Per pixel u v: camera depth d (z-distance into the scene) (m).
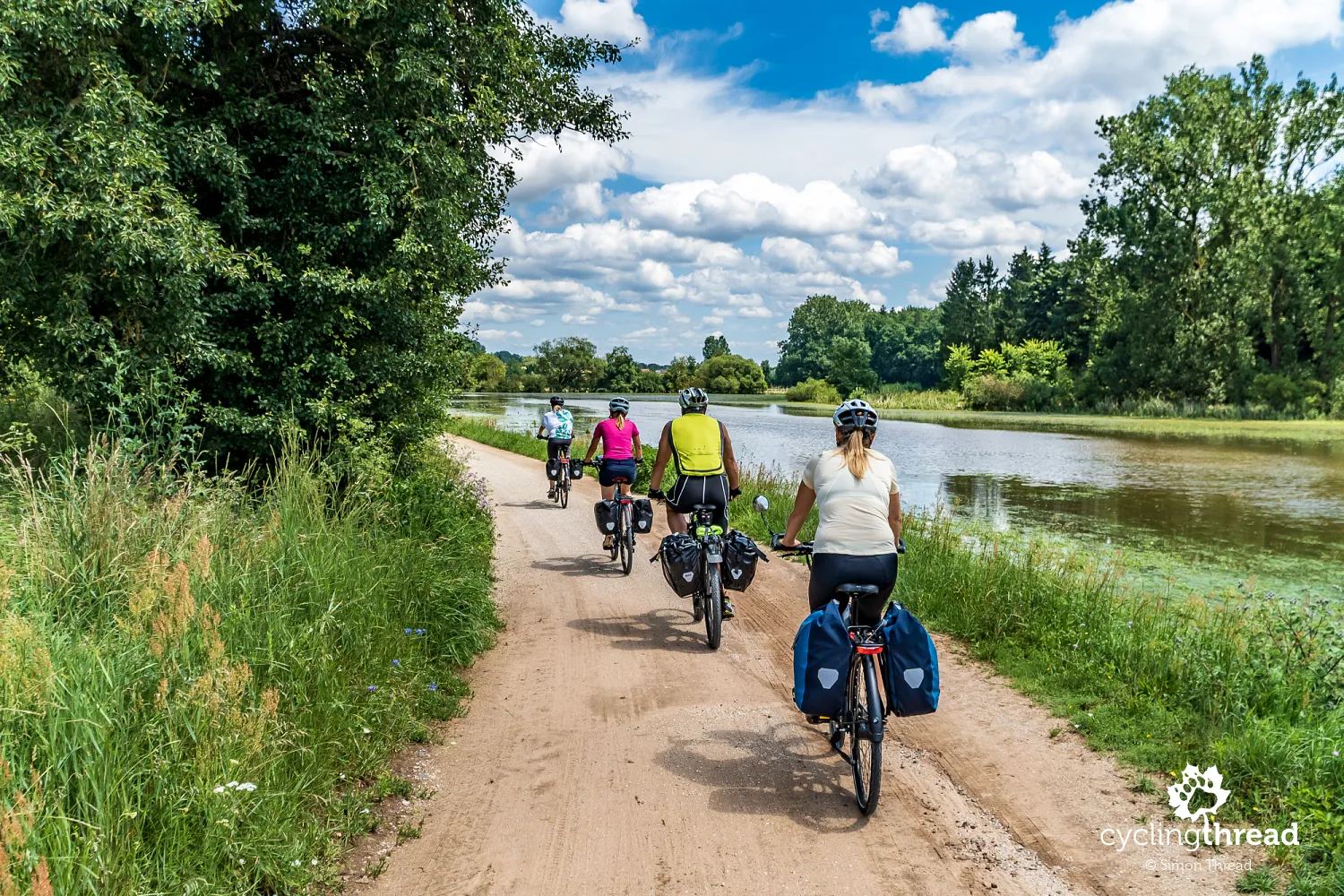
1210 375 54.75
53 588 4.35
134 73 8.87
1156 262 56.62
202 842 3.14
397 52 9.56
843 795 4.09
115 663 3.64
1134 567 10.89
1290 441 34.94
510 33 12.29
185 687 3.62
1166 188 57.16
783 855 3.53
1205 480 21.67
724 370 144.38
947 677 5.97
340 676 4.64
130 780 3.12
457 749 4.69
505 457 25.83
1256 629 6.36
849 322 155.00
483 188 12.52
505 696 5.54
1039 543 10.39
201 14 8.31
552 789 4.17
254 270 9.57
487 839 3.69
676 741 4.76
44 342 8.05
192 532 5.02
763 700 5.43
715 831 3.74
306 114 9.93
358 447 9.09
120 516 4.80
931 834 3.70
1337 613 7.48
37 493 4.90
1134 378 59.28
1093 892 3.24
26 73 7.48
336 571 5.55
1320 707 4.99
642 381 147.25
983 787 4.17
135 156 7.59
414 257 9.80
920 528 11.14
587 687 5.69
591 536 12.19
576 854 3.56
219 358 8.75
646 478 16.52
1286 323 54.38
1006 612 7.05
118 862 2.85
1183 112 56.41
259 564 5.10
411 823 3.83
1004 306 109.50
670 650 6.52
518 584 8.93
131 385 7.99
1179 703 5.11
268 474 7.53
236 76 9.80
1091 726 4.86
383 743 4.49
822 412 71.81
